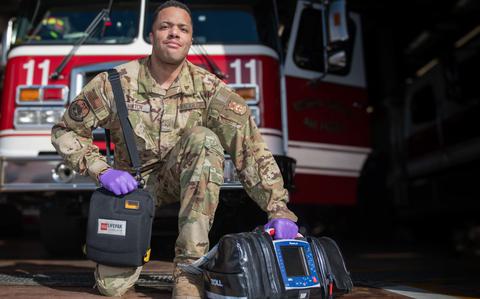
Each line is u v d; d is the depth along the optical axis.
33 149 3.72
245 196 3.42
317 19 4.48
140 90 2.35
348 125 4.62
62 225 4.14
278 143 3.79
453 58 8.55
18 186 3.45
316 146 4.33
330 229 8.32
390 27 10.27
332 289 2.09
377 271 3.96
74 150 2.28
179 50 2.27
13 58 3.85
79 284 2.61
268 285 1.85
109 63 3.79
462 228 8.15
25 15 4.07
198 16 3.98
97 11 4.04
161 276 2.90
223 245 1.88
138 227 2.07
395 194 10.52
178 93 2.36
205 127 2.23
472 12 9.21
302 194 4.22
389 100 10.84
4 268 3.37
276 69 3.88
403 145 10.52
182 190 2.14
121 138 2.42
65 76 3.77
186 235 2.07
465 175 8.44
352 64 4.77
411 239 9.68
